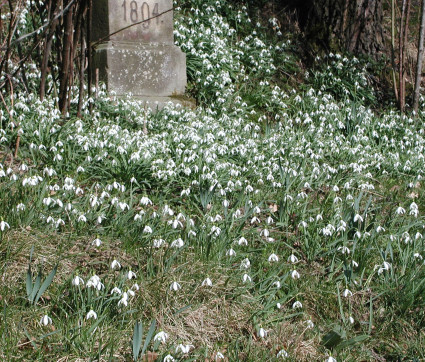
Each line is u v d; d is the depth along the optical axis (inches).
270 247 172.9
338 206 204.2
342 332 138.0
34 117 227.8
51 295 128.6
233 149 245.3
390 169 275.1
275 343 133.0
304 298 153.0
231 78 360.5
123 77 298.5
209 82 332.8
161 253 151.6
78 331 118.3
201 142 241.6
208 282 136.8
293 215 193.9
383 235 186.5
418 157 294.7
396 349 143.3
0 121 209.0
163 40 313.6
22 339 116.0
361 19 422.3
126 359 117.0
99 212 163.9
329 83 385.1
